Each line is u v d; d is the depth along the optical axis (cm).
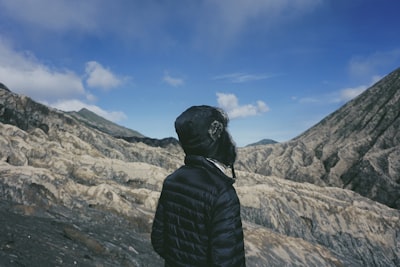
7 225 952
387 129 9031
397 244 4797
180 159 7375
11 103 5006
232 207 160
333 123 11206
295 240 3359
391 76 10975
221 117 177
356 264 4247
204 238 161
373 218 5188
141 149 6900
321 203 5275
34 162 3391
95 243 1191
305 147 10550
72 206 2150
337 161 8919
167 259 180
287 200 5222
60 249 923
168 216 180
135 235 2008
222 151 177
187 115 178
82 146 5141
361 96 11438
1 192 1842
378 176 7562
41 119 5309
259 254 2869
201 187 166
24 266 621
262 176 6669
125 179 4194
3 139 3212
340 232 4884
